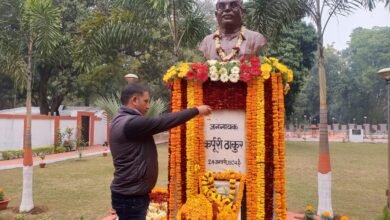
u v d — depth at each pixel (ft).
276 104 15.42
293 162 56.13
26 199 27.50
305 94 165.48
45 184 38.60
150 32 29.89
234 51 17.54
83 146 81.41
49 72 82.23
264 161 15.38
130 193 10.57
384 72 25.05
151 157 10.86
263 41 17.97
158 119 10.50
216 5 18.45
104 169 49.57
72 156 65.10
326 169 25.88
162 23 30.94
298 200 31.50
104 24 29.71
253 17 28.02
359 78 173.58
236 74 15.33
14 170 48.42
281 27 28.43
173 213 16.22
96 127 91.66
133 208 10.62
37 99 98.32
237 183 15.92
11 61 27.84
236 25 18.21
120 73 73.26
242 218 15.74
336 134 145.69
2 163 54.85
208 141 16.25
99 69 71.36
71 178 42.37
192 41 30.48
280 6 27.02
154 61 70.44
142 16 29.25
